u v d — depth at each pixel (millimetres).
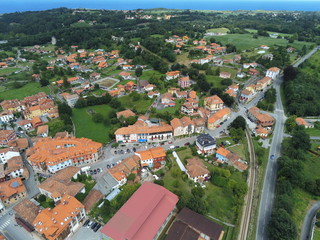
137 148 154750
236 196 109250
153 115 190250
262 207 110312
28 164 144500
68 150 139875
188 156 142750
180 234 92312
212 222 96812
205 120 181625
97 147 143750
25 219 100812
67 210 99312
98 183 123500
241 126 166750
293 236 91125
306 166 134625
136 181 124312
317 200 115875
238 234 96875
